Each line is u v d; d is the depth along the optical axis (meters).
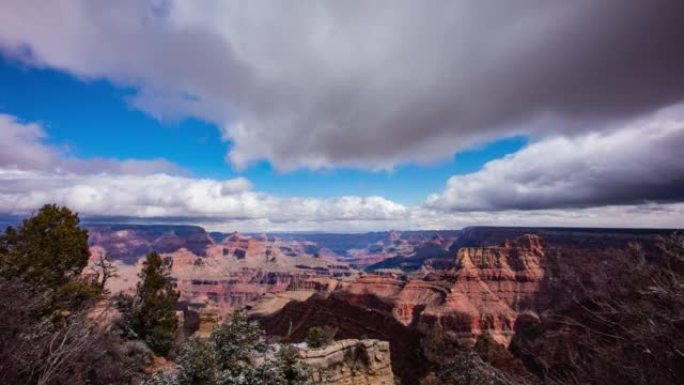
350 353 17.39
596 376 5.70
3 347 8.06
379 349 17.98
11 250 17.53
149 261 25.17
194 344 10.38
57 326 12.30
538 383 6.49
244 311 11.88
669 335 5.16
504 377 7.04
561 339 6.74
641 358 5.52
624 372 5.53
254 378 10.66
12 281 9.73
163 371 10.51
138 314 22.86
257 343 12.14
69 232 20.66
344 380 16.52
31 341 8.58
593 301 6.34
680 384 5.18
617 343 5.82
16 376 8.12
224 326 11.41
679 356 5.18
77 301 17.77
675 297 5.02
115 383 11.30
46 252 19.08
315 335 17.58
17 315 8.62
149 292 23.92
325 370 15.76
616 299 5.96
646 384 5.27
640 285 5.66
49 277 17.47
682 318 4.98
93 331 10.66
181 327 29.67
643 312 5.40
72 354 9.22
